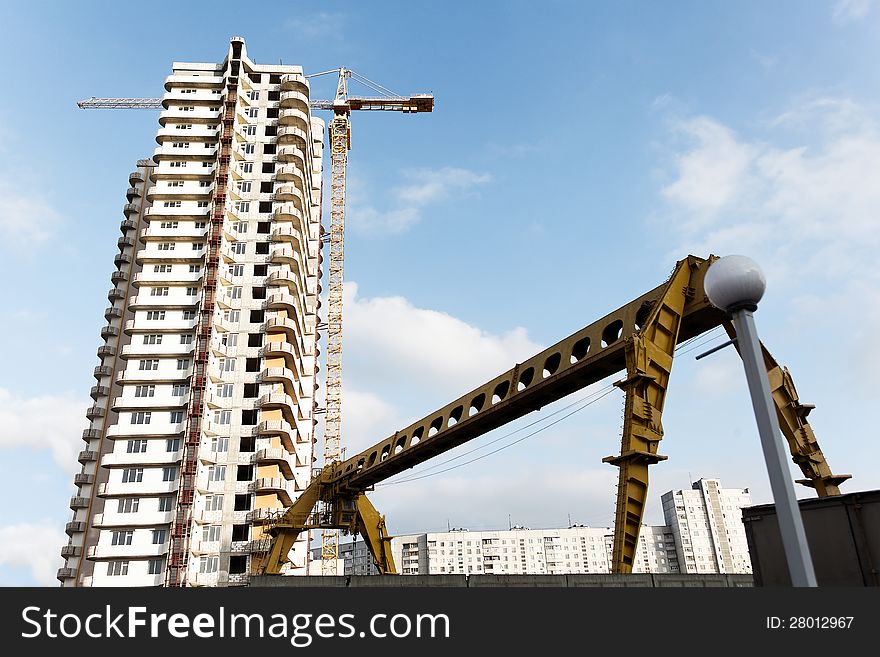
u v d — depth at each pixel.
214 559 68.81
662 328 29.34
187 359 78.19
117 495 70.12
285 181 90.00
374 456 54.00
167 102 92.00
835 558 18.70
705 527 164.25
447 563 161.88
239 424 75.75
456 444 44.56
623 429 28.11
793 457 31.59
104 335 91.38
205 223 86.12
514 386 38.16
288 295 82.12
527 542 163.38
